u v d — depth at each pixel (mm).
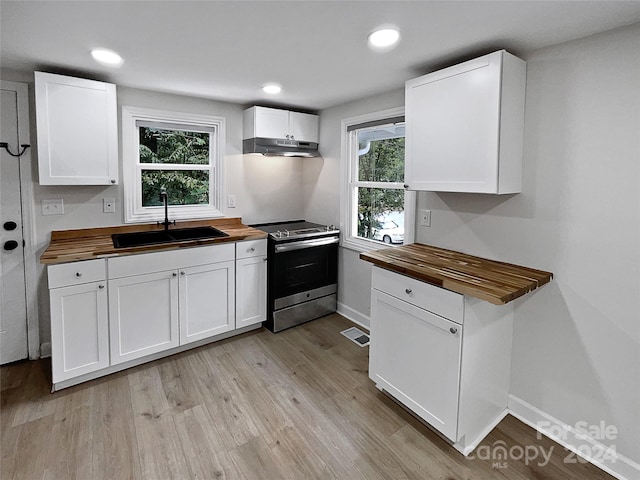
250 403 2268
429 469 1792
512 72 1889
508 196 2115
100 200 2863
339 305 3703
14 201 2557
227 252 2963
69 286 2279
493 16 1584
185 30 1768
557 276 1927
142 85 2789
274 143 3383
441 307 1863
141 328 2600
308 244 3338
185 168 3285
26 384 2406
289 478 1725
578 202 1826
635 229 1657
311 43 1927
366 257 2287
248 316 3164
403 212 2998
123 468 1757
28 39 1889
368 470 1780
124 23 1693
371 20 1636
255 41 1893
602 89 1715
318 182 3791
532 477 1752
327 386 2463
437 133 2146
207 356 2828
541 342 2023
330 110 3541
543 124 1932
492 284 1742
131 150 2943
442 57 2117
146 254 2555
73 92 2453
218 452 1871
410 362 2076
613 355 1764
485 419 2033
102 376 2516
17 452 1832
